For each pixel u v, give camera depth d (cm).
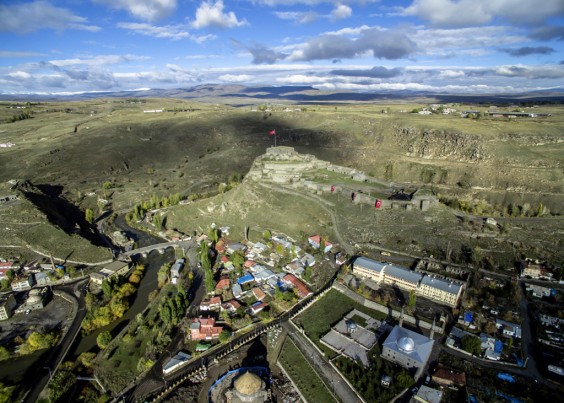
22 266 19875
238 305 16038
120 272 19588
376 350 13162
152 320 15575
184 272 19375
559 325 14075
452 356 12644
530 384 11406
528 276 17138
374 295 16100
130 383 12400
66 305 17112
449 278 17012
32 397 11912
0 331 15262
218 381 12138
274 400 11475
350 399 11331
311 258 19288
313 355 13162
